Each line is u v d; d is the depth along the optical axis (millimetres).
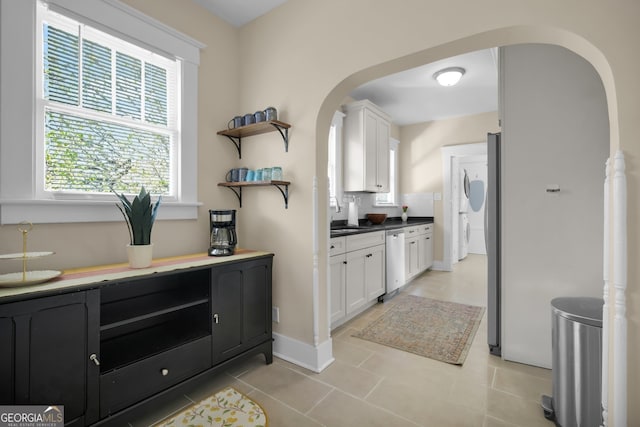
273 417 1532
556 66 1934
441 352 2244
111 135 1758
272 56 2242
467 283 4250
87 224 1653
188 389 1594
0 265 1382
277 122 2020
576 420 1398
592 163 1859
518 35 1399
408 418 1530
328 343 2104
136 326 1771
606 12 1158
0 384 1048
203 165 2211
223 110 2350
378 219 4320
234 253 2062
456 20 1471
